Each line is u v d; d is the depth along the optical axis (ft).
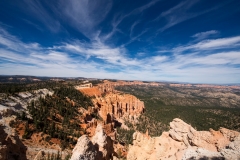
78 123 369.30
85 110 465.47
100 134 115.44
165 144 129.18
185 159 75.20
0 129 92.12
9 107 328.90
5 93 387.96
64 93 526.57
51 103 404.98
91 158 83.05
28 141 249.96
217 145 97.04
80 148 81.76
